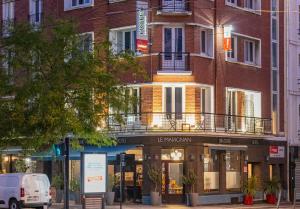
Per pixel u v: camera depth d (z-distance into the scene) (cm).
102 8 3881
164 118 3684
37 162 4194
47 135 2409
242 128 3994
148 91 3703
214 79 3838
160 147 3681
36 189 3256
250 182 3906
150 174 3659
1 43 2434
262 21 4234
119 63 2556
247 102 4097
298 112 4453
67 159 2469
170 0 3712
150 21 3712
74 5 4034
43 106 2331
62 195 3853
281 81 4369
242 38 4075
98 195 2597
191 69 3703
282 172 4312
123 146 3756
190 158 3684
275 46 4359
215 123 3797
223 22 3903
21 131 2405
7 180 3266
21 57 2417
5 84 2378
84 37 2608
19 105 2347
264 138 4144
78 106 2409
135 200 3759
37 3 4216
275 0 4384
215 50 3847
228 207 3588
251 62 4172
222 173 3869
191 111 3700
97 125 2528
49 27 2561
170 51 3719
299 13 4478
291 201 4238
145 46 3622
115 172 3850
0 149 2553
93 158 2592
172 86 3709
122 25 3797
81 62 2427
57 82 2369
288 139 4347
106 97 2480
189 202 3628
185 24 3709
